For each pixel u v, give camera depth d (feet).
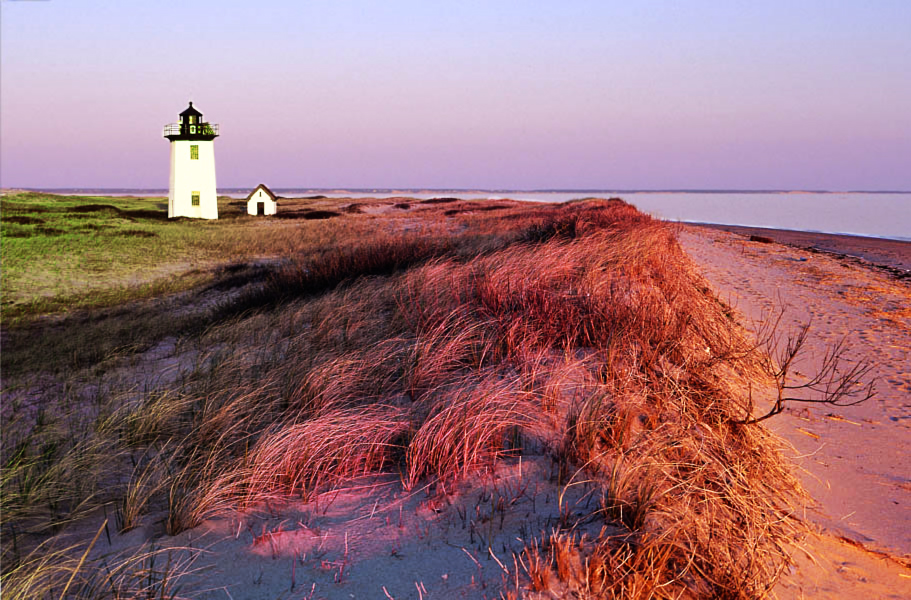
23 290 64.08
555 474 13.19
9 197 244.83
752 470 14.57
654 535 10.57
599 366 18.80
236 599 9.84
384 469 14.44
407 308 27.32
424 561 10.58
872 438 18.20
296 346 24.75
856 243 105.09
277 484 13.73
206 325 36.86
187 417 19.07
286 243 101.86
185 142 165.27
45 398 25.12
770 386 22.26
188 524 12.34
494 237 58.23
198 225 144.87
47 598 10.12
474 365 19.83
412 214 161.89
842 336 30.63
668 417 15.87
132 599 9.82
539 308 23.38
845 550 12.25
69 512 13.78
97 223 136.15
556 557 10.02
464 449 13.74
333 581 10.20
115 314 50.14
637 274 30.32
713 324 25.43
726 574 10.00
